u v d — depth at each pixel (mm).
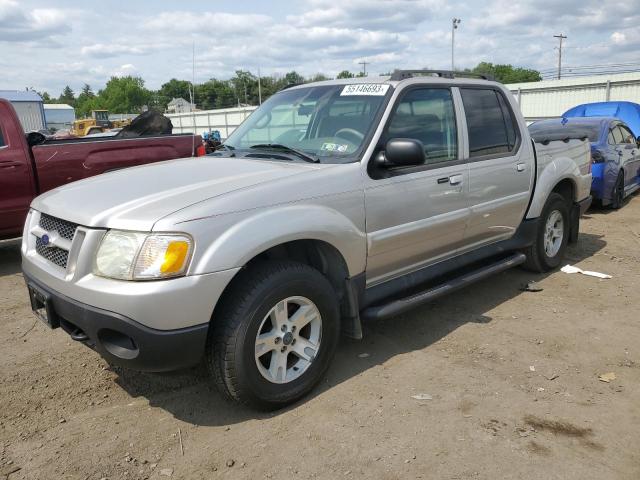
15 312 5051
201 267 2834
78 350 4195
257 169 3588
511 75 80875
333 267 3607
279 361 3256
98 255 2924
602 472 2730
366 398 3424
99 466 2812
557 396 3439
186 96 126875
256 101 97312
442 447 2926
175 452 2930
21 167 6555
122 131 9039
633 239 7582
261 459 2852
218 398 3465
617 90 23359
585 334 4379
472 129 4613
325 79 4824
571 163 5996
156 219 2836
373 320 3773
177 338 2826
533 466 2771
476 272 4723
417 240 4062
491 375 3707
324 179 3439
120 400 3467
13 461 2857
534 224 5438
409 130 4035
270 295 3092
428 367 3824
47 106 76250
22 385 3658
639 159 10883
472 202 4516
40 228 3451
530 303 5070
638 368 3811
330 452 2896
